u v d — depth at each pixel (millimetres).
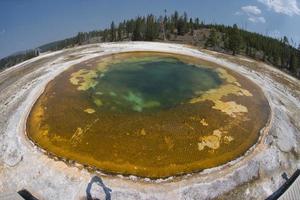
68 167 34250
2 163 36500
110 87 48062
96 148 36062
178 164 34875
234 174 34750
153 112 41844
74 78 50781
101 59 61344
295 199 32594
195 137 38188
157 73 54750
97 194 31953
